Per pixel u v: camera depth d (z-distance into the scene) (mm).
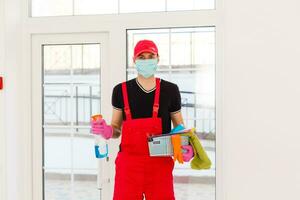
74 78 2344
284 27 1887
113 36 2230
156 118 1693
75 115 2346
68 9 2332
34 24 2311
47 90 2369
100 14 2248
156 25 2195
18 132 2301
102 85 2283
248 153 1922
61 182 2377
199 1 2209
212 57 2188
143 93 1726
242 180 1929
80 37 2303
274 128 1903
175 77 2223
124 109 1727
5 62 2186
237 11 1916
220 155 2129
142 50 1710
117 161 1733
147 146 1678
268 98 1902
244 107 1919
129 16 2217
